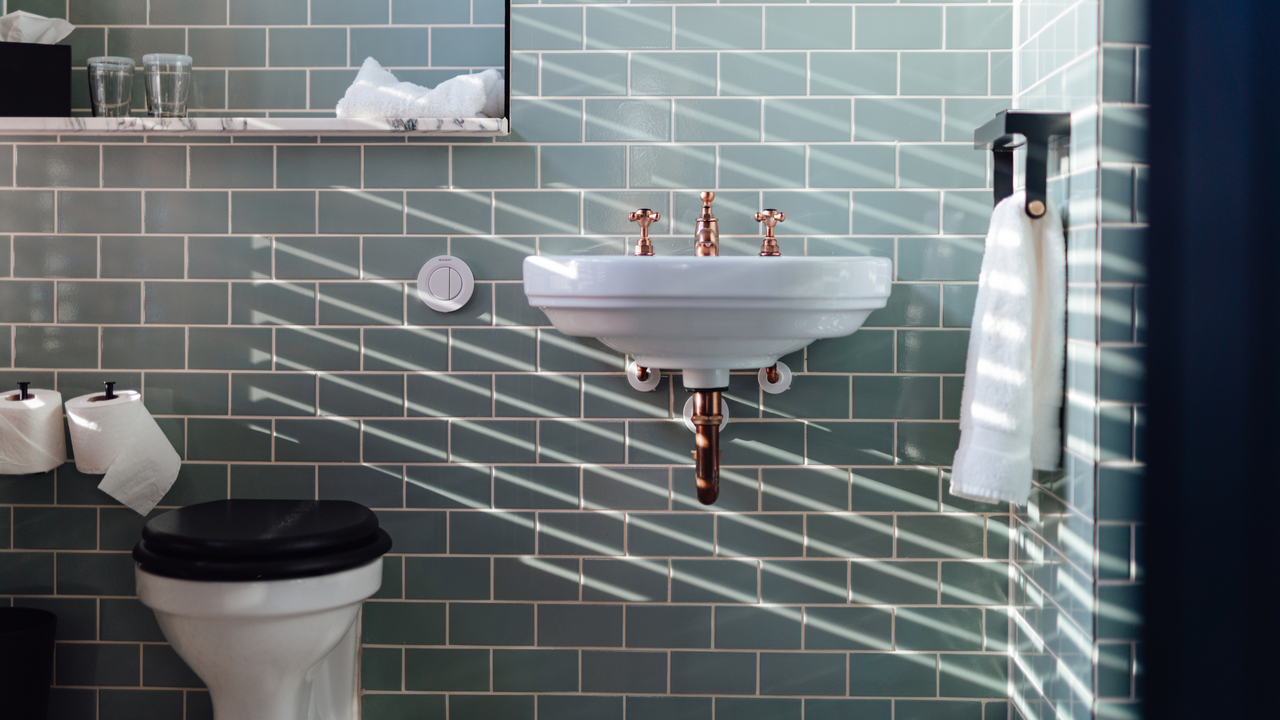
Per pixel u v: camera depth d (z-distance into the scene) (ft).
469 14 6.55
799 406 6.41
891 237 6.32
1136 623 4.85
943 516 6.41
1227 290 4.79
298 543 5.19
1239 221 4.78
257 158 6.39
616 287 4.99
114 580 6.50
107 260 6.42
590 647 6.47
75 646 6.50
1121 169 4.79
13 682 5.86
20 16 6.16
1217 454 4.81
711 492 5.80
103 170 6.39
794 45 6.29
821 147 6.30
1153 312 4.81
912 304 6.34
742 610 6.46
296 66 6.52
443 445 6.46
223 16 6.51
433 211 6.38
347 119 5.99
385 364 6.44
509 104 6.33
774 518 6.44
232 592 5.05
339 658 6.25
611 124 6.33
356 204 6.39
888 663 6.44
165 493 6.40
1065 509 5.32
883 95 6.28
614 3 6.30
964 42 6.25
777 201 6.32
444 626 6.48
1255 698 4.82
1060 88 5.37
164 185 6.39
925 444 6.39
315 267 6.41
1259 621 4.81
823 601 6.45
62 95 6.24
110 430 6.07
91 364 6.46
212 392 6.46
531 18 6.31
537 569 6.48
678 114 6.32
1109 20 4.77
